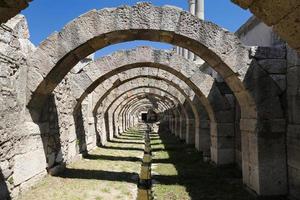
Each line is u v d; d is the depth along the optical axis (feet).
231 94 33.32
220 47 22.50
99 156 38.83
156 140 65.00
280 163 21.49
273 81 22.09
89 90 35.68
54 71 23.16
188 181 26.35
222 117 33.04
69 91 32.42
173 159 38.40
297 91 20.24
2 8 11.70
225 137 32.81
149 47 35.32
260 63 22.29
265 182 21.29
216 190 23.26
